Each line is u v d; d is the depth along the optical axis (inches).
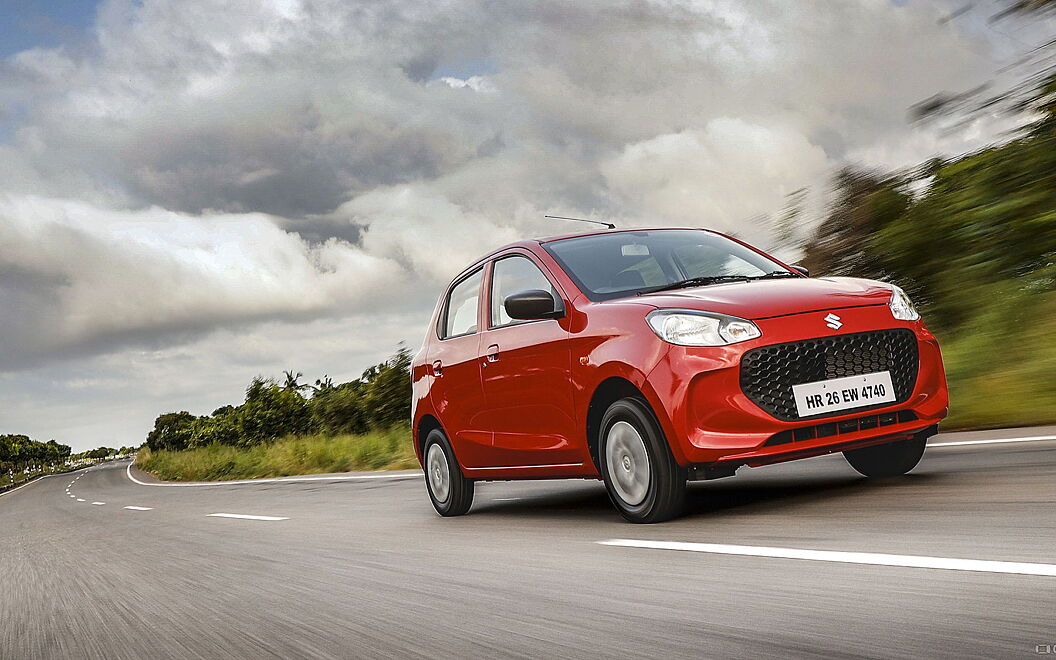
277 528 305.6
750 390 172.6
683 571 144.3
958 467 209.0
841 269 406.0
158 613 175.6
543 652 112.3
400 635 131.3
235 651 136.6
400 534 243.8
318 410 1144.8
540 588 148.6
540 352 211.3
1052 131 337.4
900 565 127.5
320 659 125.0
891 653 93.7
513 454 227.3
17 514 744.3
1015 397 284.0
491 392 231.8
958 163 374.9
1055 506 154.0
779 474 246.8
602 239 229.6
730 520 183.0
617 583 143.4
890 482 201.3
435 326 271.9
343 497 413.7
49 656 152.6
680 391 175.8
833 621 107.0
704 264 223.8
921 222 374.9
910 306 189.3
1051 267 335.3
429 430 278.1
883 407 178.2
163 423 5999.0
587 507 243.8
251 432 1550.2
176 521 395.5
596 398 196.5
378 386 924.6
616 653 107.4
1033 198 338.6
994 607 103.5
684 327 179.0
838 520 167.2
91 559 282.4
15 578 261.0
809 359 174.7
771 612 114.7
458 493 265.0
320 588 177.5
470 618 135.3
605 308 198.1
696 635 109.9
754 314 176.7
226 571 217.5
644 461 185.6
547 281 218.5
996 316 334.3
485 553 190.9
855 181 400.8
